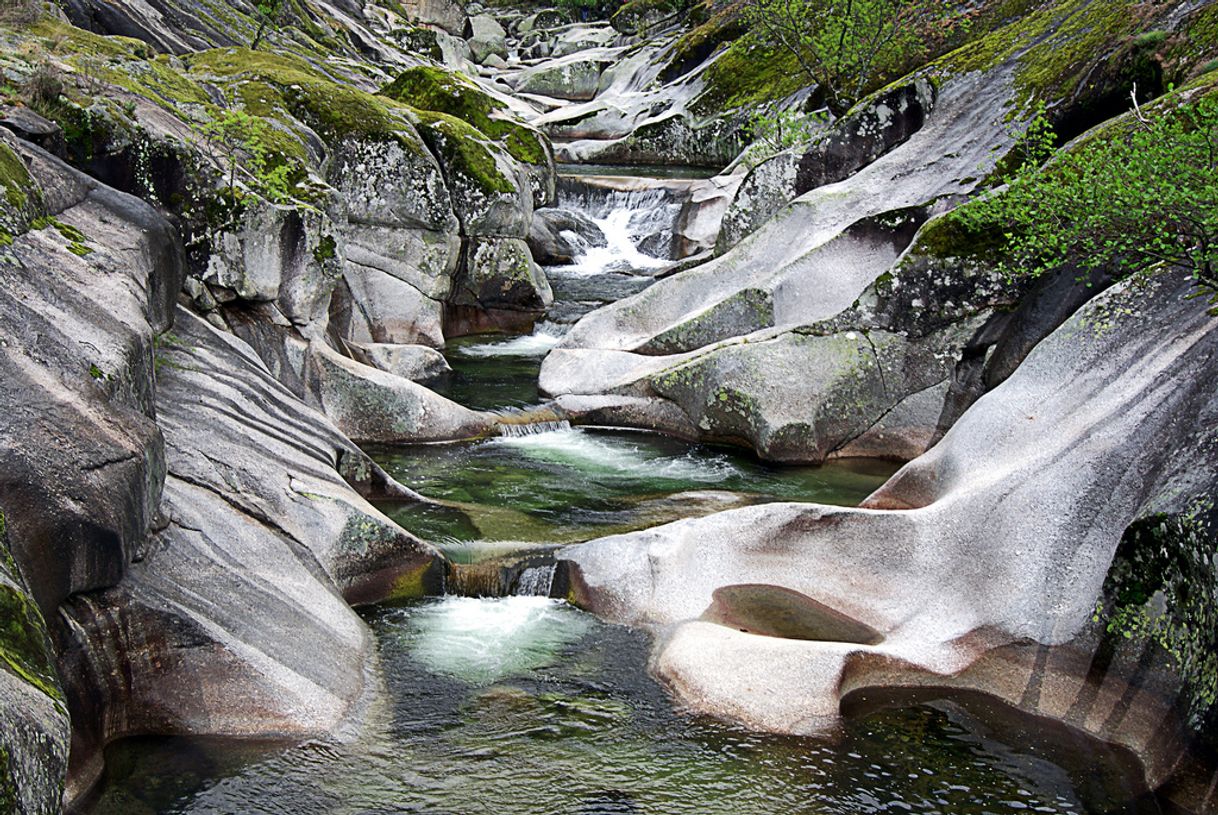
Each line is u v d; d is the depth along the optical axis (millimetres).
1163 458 8531
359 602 9438
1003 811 6969
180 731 7074
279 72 16969
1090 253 10977
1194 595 7352
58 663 6391
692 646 8555
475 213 18156
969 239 13320
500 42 50312
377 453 13031
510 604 9656
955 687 8430
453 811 6684
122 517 6785
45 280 7934
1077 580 8477
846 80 24000
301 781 6855
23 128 10531
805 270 15562
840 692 8109
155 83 13547
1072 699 8086
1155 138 9508
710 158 30984
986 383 13547
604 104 36094
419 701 7918
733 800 6941
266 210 12328
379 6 43906
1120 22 15750
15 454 6340
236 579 7988
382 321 17188
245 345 11539
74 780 6371
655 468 13258
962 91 17625
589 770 7176
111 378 7461
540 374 16062
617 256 24203
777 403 13703
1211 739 6855
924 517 9555
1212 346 9016
